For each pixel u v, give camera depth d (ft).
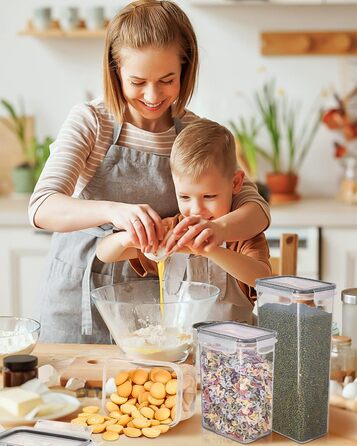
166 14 6.10
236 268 5.88
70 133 6.57
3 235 11.60
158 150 6.82
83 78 13.17
